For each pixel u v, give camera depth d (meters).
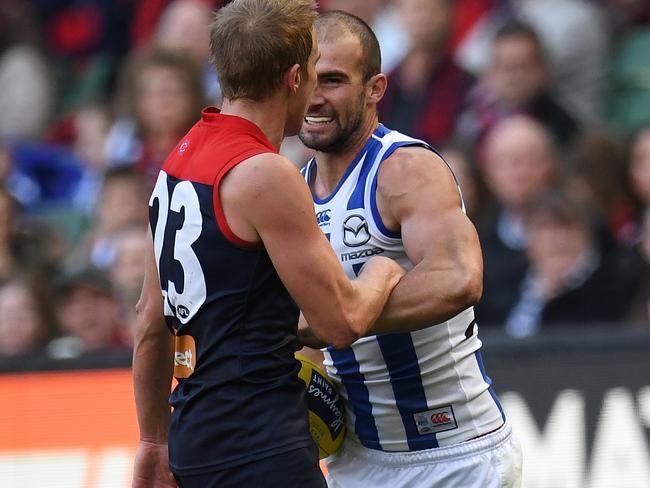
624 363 16.88
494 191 20.91
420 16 24.00
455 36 25.80
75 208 25.36
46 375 17.61
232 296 10.16
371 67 11.59
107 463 17.00
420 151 11.41
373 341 11.84
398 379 11.92
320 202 11.85
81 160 26.25
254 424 10.16
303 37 10.30
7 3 29.81
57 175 26.30
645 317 19.25
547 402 16.80
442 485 12.06
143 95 23.81
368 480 12.41
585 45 24.72
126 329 19.77
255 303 10.21
